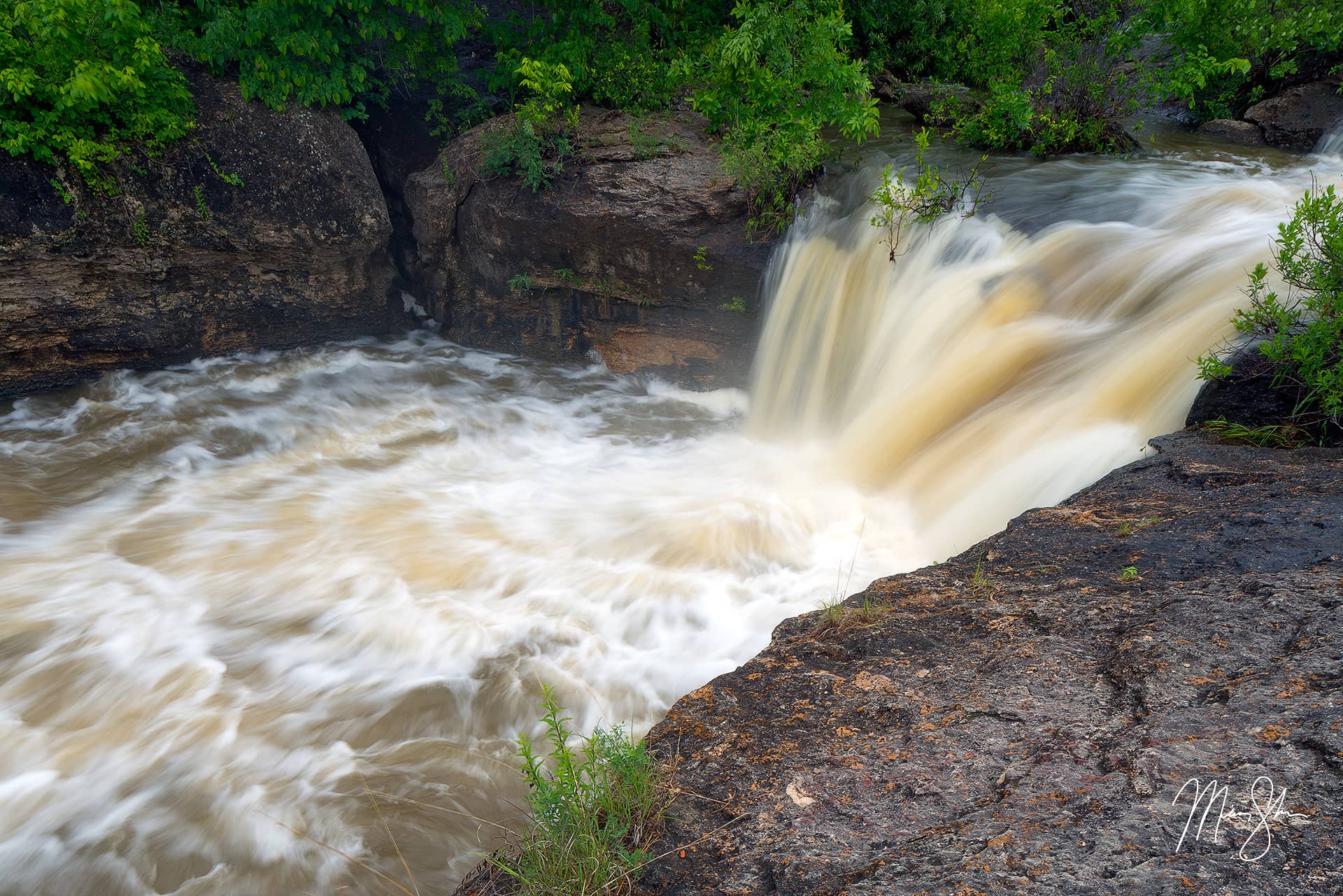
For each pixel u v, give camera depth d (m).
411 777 4.84
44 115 9.28
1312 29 11.75
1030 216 9.10
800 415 9.76
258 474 8.81
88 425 9.63
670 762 3.00
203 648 5.99
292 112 10.98
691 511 7.86
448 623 6.25
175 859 4.35
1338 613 3.18
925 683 3.22
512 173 10.79
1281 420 5.51
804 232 9.90
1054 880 2.16
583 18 11.75
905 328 8.86
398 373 11.29
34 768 4.92
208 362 11.06
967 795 2.58
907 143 11.88
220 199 10.38
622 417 10.41
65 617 6.32
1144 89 11.49
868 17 15.06
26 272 9.45
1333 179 9.64
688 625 6.20
